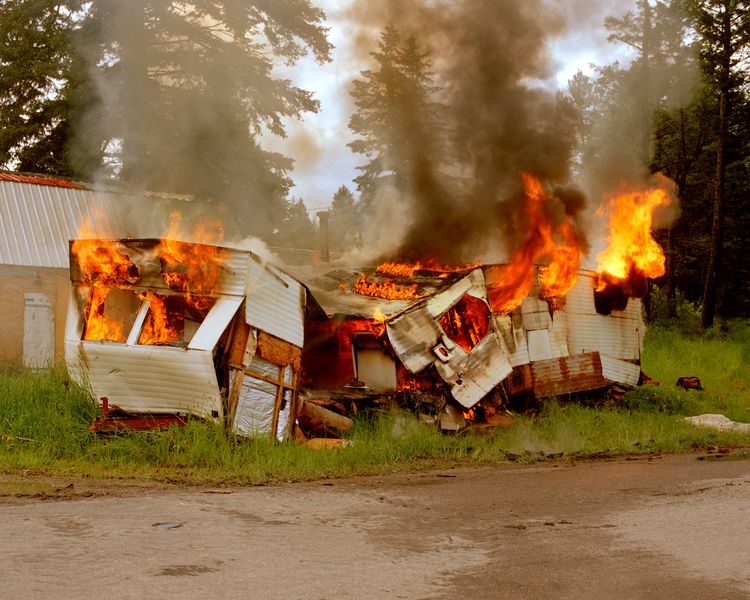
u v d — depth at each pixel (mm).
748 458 11812
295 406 11648
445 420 12719
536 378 14734
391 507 7812
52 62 31328
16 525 6484
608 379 16375
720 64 32312
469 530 6812
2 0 32406
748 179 41156
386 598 4879
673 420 15359
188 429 10516
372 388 13148
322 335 13555
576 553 6039
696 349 26094
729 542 6414
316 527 6828
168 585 4973
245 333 11062
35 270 18703
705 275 44094
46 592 4758
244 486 9000
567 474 10117
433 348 12797
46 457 10047
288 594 4883
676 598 4988
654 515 7469
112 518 6898
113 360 10945
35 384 11531
